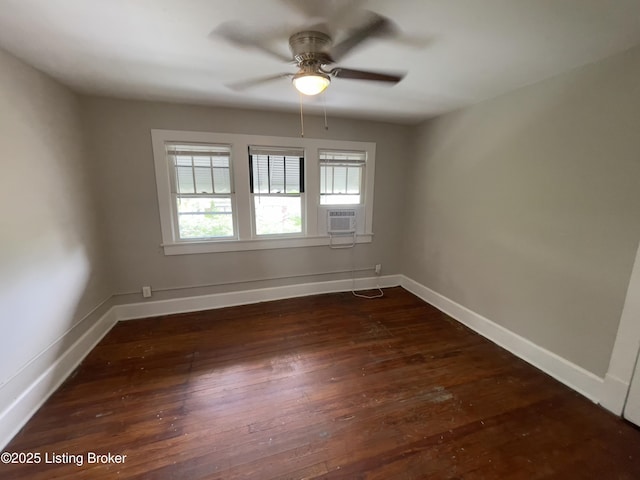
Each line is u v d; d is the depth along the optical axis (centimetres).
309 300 352
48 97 206
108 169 269
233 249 324
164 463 143
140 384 201
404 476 137
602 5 122
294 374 214
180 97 258
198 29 146
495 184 251
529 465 143
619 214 168
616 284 172
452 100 260
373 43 158
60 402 183
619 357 171
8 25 141
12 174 169
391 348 250
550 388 199
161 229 295
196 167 301
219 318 303
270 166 325
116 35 151
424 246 353
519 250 232
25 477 136
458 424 168
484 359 233
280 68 194
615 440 158
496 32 146
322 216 354
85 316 240
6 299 160
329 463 144
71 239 225
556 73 195
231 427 165
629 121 161
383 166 367
